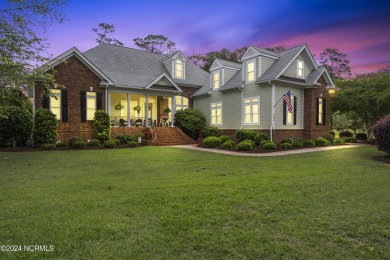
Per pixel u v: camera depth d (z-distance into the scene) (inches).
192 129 833.5
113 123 813.2
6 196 197.9
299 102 744.3
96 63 828.0
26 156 448.8
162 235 131.3
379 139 441.7
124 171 308.8
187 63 1138.0
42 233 132.0
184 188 223.5
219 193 207.0
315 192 214.2
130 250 116.0
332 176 280.1
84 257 109.9
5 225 141.5
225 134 840.3
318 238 131.0
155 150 558.9
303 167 340.2
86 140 673.0
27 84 465.1
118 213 161.8
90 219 150.6
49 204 177.9
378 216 161.2
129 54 963.3
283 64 702.5
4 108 474.6
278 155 482.0
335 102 863.7
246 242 125.0
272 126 675.4
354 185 239.5
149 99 996.6
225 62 877.2
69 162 380.8
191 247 119.9
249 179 260.7
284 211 168.4
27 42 425.1
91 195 201.3
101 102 705.0
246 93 762.8
